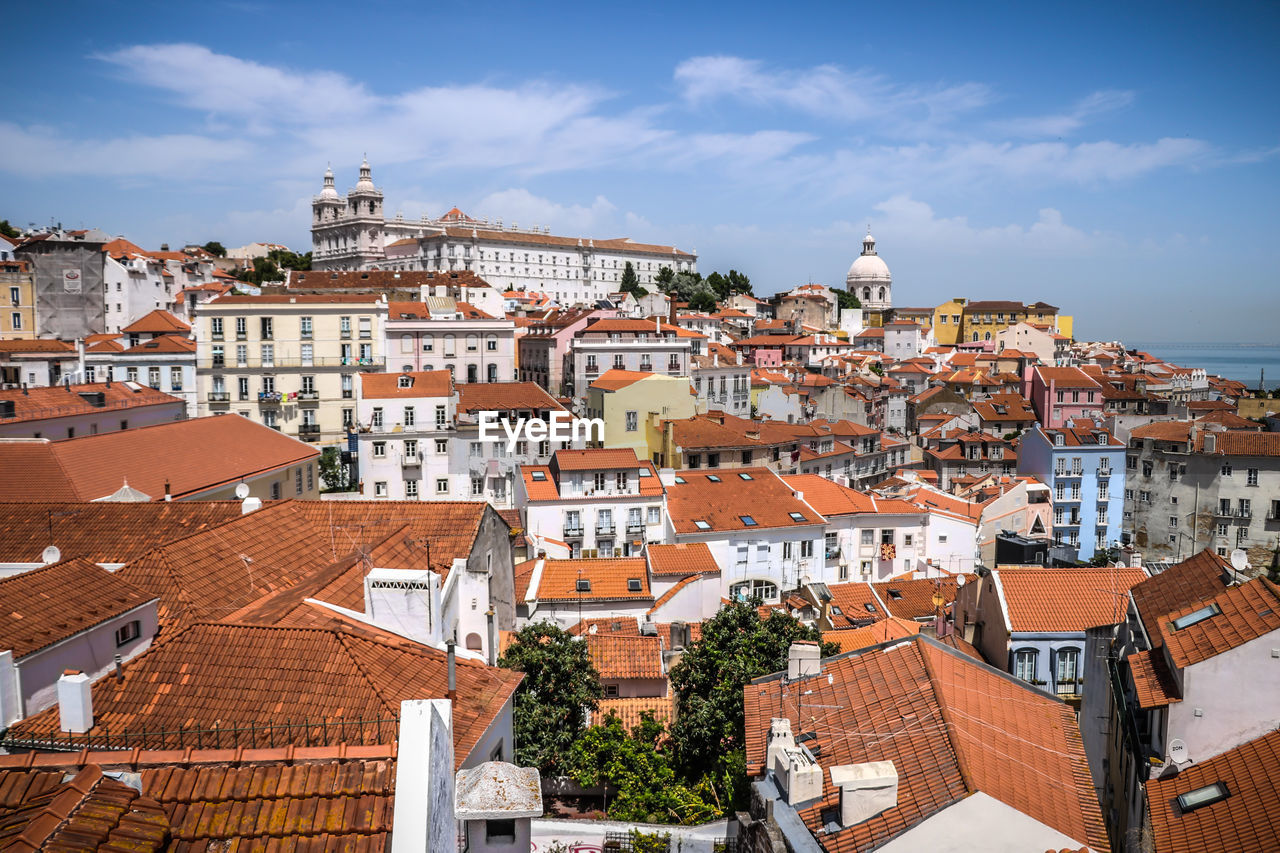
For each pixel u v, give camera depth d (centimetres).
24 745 2316
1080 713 4322
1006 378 19500
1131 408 17075
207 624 2716
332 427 12744
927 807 2436
